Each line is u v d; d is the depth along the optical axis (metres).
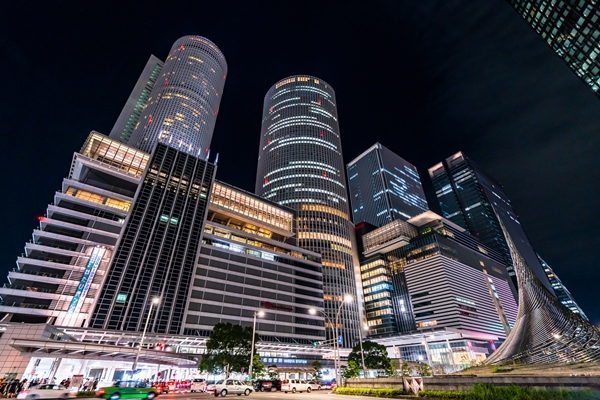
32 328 48.88
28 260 70.44
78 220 80.69
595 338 32.69
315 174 173.75
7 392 30.28
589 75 78.06
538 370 27.61
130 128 190.00
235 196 123.94
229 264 96.25
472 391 18.88
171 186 96.81
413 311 131.88
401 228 159.00
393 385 27.50
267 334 92.44
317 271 124.88
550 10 80.88
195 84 199.50
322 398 27.36
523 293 53.34
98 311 68.25
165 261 82.62
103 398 26.44
